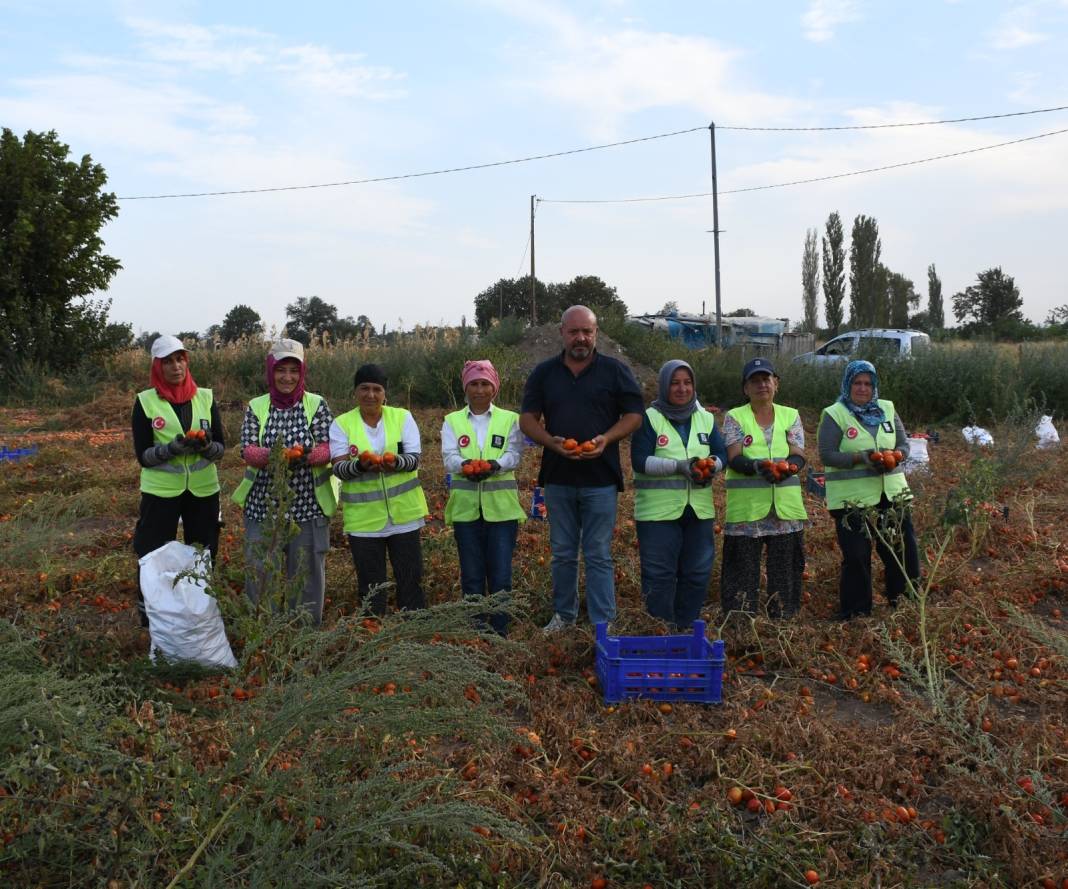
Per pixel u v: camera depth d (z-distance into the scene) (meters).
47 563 7.20
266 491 5.93
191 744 3.95
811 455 13.20
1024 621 4.97
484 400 6.16
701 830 3.56
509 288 62.81
